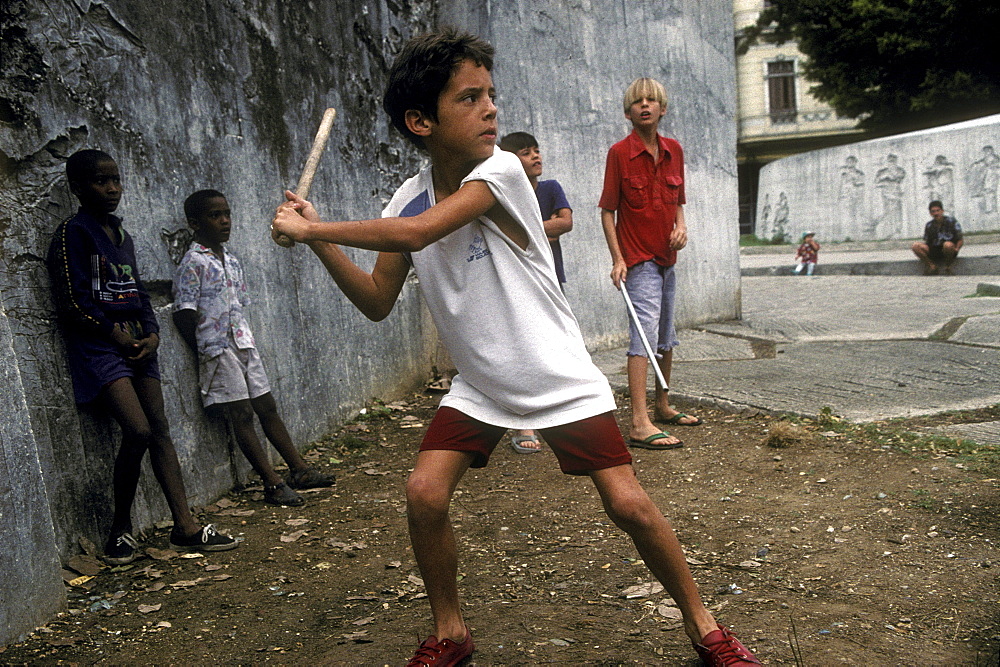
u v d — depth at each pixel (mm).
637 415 4980
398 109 2316
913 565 3080
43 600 2992
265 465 4402
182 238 4324
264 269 5004
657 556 2320
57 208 3512
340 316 5910
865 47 28219
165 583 3359
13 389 2941
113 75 3873
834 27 28234
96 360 3469
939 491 3709
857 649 2490
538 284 2328
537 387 2293
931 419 4785
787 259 21188
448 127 2260
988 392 5250
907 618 2695
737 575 3125
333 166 5926
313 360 5516
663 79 8969
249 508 4336
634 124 4980
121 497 3553
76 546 3490
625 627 2727
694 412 5598
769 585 3016
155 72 4164
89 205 3516
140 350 3607
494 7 7219
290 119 5406
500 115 7262
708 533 3576
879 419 4848
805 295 11664
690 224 9219
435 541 2375
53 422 3393
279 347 5105
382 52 6719
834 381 5922
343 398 5902
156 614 3066
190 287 4207
